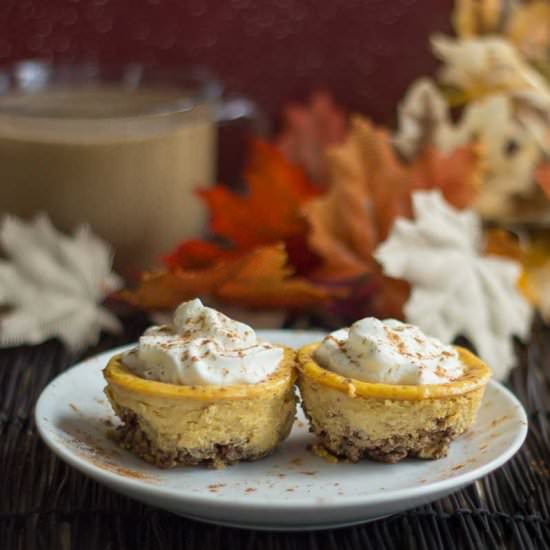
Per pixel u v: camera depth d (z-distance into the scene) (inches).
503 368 25.7
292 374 21.0
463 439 21.4
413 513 20.6
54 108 29.8
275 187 27.9
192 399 20.1
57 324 26.9
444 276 26.2
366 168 27.7
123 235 29.8
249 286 26.5
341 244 27.5
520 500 21.3
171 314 27.2
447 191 28.2
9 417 23.7
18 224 27.4
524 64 31.6
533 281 28.4
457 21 31.8
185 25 37.1
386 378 20.6
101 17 36.5
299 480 20.3
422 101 29.9
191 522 20.1
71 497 21.0
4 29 36.1
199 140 31.0
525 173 29.7
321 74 38.1
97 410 21.9
